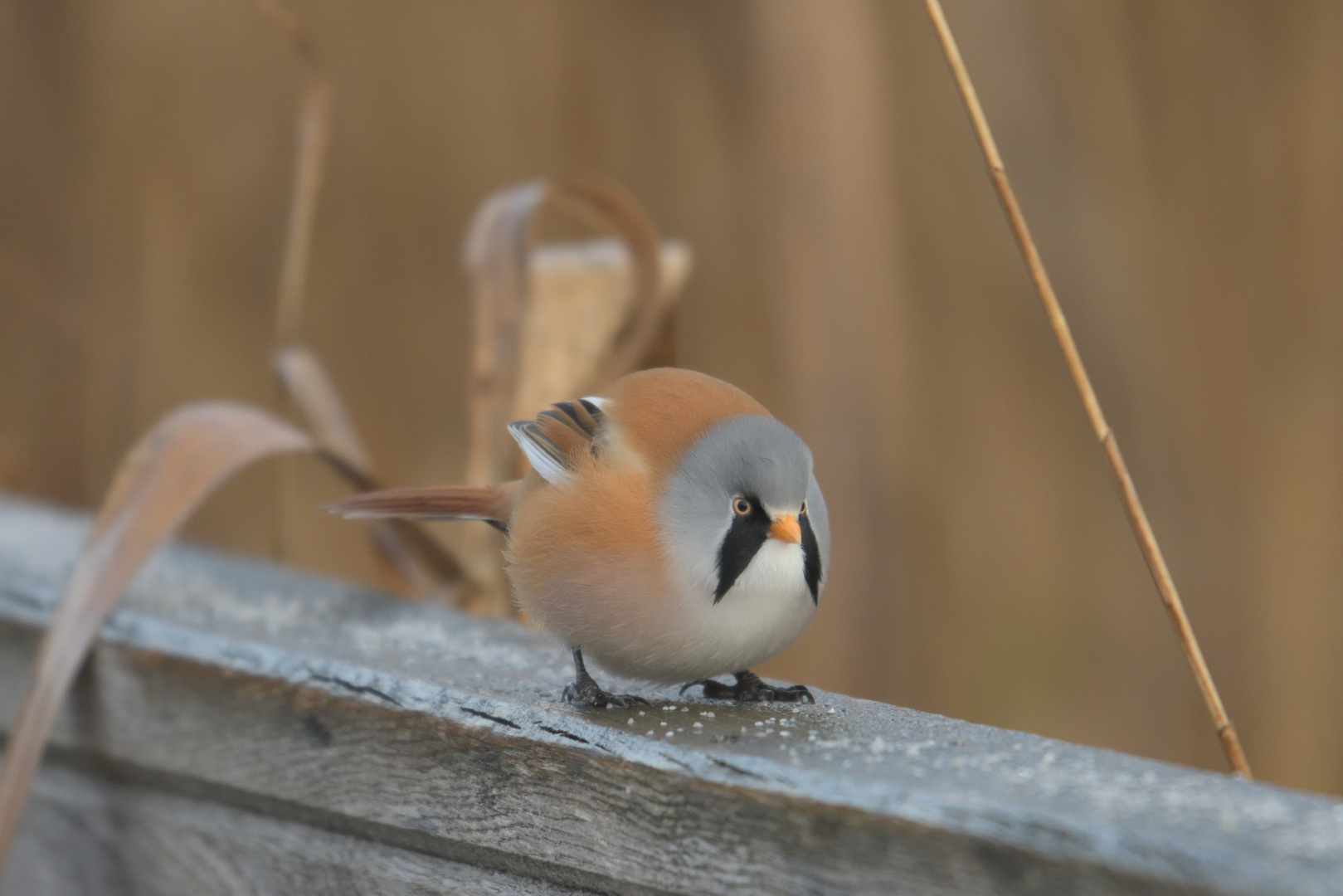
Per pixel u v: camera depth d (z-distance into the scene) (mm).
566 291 8180
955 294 12516
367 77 13680
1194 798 3455
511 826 4574
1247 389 12672
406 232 13703
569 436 5305
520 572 5219
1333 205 12570
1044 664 12312
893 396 12258
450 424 13680
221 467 6098
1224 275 12664
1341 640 12508
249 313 13805
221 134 13820
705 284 12562
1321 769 12438
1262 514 12594
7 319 13680
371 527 7480
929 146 12469
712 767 3982
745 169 12469
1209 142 12609
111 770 5820
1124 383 12484
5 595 6270
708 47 12656
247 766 5344
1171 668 12406
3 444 10703
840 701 4879
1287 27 12539
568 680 5129
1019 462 12500
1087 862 3242
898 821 3551
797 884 3801
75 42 13906
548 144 13305
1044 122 12453
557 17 13266
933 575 12336
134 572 5684
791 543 4930
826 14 12086
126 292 13844
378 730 4930
